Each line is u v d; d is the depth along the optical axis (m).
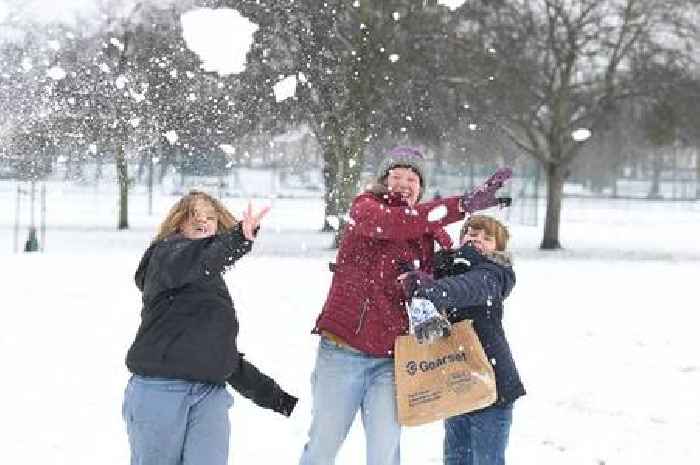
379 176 5.41
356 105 26.88
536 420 7.96
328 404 5.16
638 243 38.81
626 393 8.99
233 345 4.77
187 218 5.00
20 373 8.96
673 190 103.88
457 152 35.50
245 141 19.38
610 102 35.31
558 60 34.69
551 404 8.53
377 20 28.09
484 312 5.55
